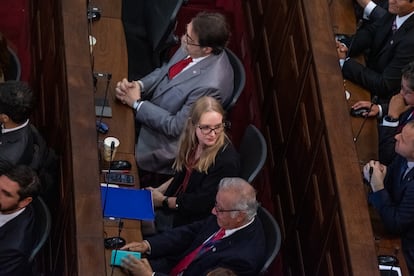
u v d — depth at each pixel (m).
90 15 27.31
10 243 21.59
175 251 23.33
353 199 22.97
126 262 21.89
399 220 24.34
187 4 32.75
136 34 29.09
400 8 27.67
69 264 21.94
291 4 27.25
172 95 25.94
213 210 23.11
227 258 22.11
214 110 23.52
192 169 24.14
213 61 25.88
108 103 25.67
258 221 22.72
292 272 26.50
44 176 24.62
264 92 29.56
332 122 24.19
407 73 25.27
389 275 23.69
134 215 23.09
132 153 24.80
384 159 26.38
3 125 23.69
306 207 25.53
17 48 31.25
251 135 25.14
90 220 21.06
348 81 28.42
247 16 31.69
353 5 30.44
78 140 22.20
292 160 26.77
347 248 22.30
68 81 23.11
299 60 26.41
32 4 30.58
